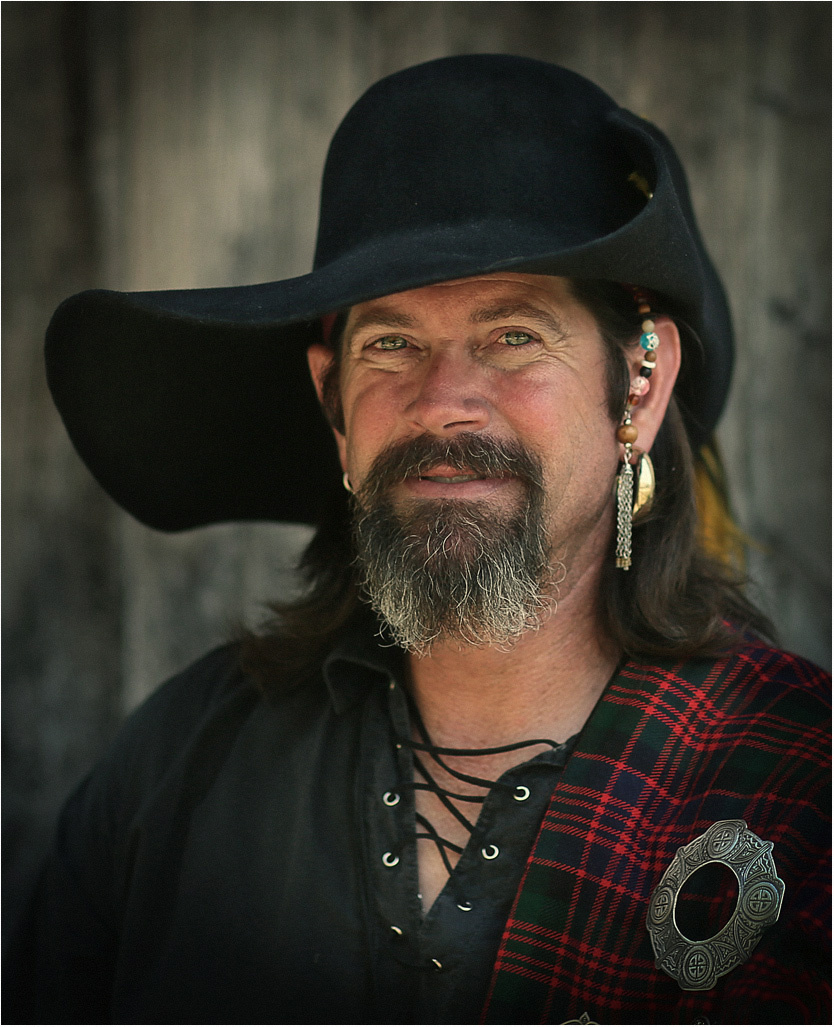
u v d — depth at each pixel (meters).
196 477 3.46
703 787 2.51
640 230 2.38
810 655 4.36
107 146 5.09
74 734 5.16
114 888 3.29
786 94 4.34
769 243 4.38
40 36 5.14
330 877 2.75
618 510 2.77
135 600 5.16
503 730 2.85
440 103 2.70
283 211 4.81
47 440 5.18
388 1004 2.59
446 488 2.65
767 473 4.38
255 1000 2.75
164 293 2.64
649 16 4.46
